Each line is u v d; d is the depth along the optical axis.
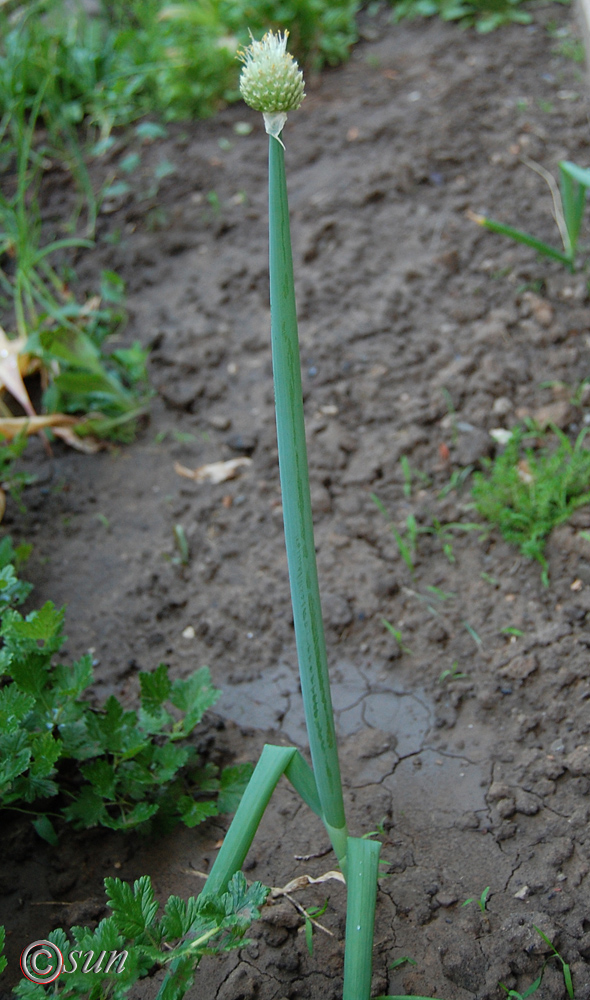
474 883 1.51
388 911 1.49
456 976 1.38
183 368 2.66
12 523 2.32
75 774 1.69
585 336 2.53
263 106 0.96
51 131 3.64
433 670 1.90
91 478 2.44
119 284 2.73
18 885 1.57
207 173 3.37
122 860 1.60
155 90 3.77
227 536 2.25
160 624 2.07
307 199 3.15
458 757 1.73
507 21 3.94
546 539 2.07
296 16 3.65
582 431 2.25
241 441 2.45
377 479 2.30
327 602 2.04
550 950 1.38
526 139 3.22
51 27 3.94
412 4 4.17
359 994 1.18
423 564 2.11
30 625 1.51
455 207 3.00
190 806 1.59
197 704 1.62
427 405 2.43
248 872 1.58
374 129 3.39
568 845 1.53
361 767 1.74
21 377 2.62
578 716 1.73
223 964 1.44
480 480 2.15
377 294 2.77
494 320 2.60
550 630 1.89
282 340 1.07
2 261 3.12
